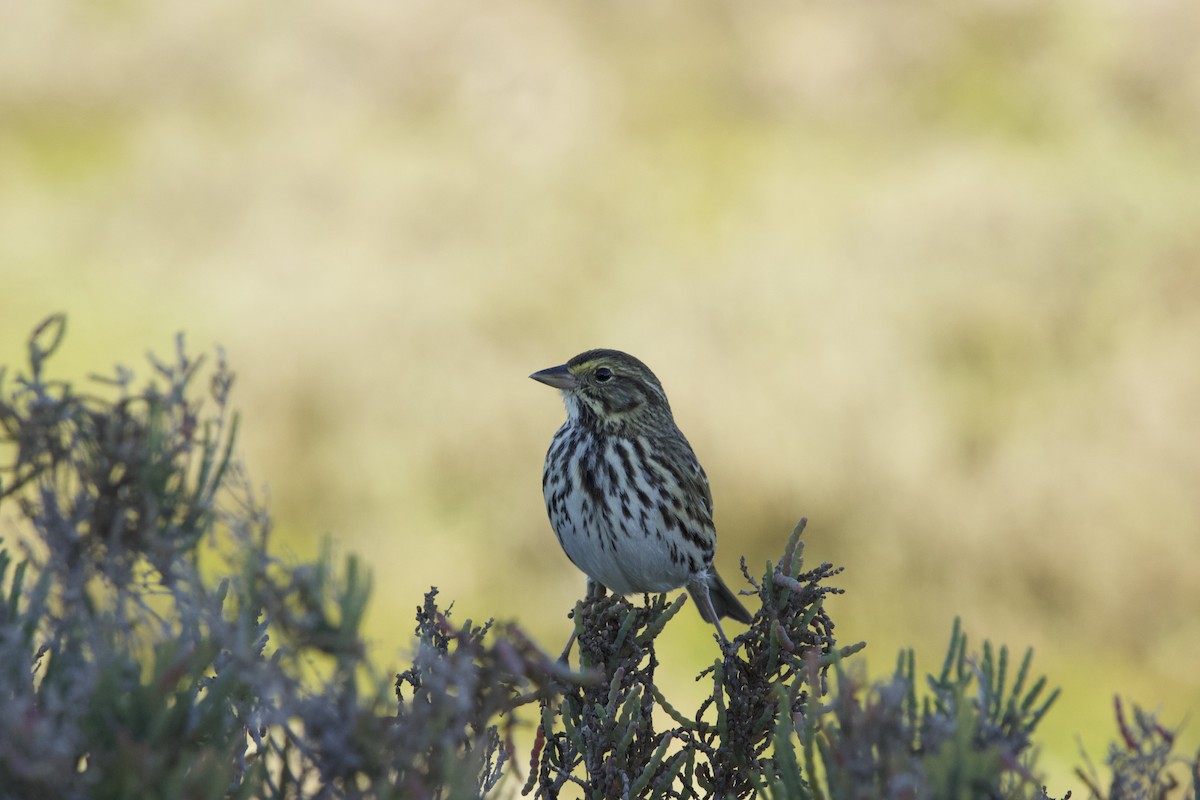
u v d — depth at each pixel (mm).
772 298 17219
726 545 14477
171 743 2873
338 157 23500
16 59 27531
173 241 20891
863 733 3090
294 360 16156
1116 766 3391
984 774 3023
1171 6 26750
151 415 3016
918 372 15953
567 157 24000
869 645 13648
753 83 27062
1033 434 15070
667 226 21719
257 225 20844
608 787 4258
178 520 3037
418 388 15703
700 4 28703
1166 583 13578
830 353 15891
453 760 2885
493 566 14180
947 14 28562
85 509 3006
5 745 2633
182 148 23984
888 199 20625
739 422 15047
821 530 14383
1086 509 13852
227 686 2926
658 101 26578
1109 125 25203
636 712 4500
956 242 18766
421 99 26578
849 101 26844
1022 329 16734
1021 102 26500
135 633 2982
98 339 18828
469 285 18547
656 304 17797
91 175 24359
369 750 2865
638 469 7062
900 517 14125
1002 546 13891
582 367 7207
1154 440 14508
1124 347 16250
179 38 28359
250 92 27156
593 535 7148
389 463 15039
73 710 2805
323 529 14719
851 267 18422
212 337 17531
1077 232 18984
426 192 21750
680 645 12797
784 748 3383
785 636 4402
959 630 3461
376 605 13797
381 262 19609
